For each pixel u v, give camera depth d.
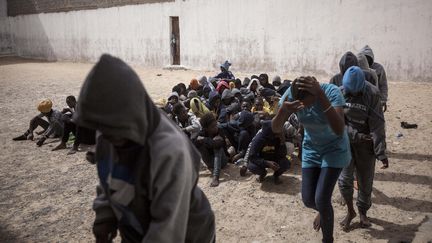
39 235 4.44
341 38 13.94
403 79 12.75
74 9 25.38
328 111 2.98
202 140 5.71
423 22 12.13
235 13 16.95
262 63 16.42
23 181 6.01
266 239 4.12
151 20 20.70
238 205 4.91
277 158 5.32
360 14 13.35
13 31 31.34
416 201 4.70
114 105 1.52
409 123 7.98
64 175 6.20
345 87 3.84
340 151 3.20
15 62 27.77
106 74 1.53
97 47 24.41
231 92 7.46
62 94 13.59
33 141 8.05
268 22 15.90
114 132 1.54
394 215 4.41
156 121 1.72
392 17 12.68
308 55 14.95
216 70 18.20
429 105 9.48
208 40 18.23
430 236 3.89
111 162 1.83
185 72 18.52
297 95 3.03
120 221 1.91
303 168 3.42
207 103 7.66
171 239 1.73
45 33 28.27
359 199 4.13
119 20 22.48
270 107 7.32
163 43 20.41
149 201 1.79
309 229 4.27
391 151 6.41
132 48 22.09
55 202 5.26
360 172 3.99
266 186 5.38
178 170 1.68
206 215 2.08
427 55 12.23
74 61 26.39
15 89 15.18
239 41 17.06
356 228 4.18
